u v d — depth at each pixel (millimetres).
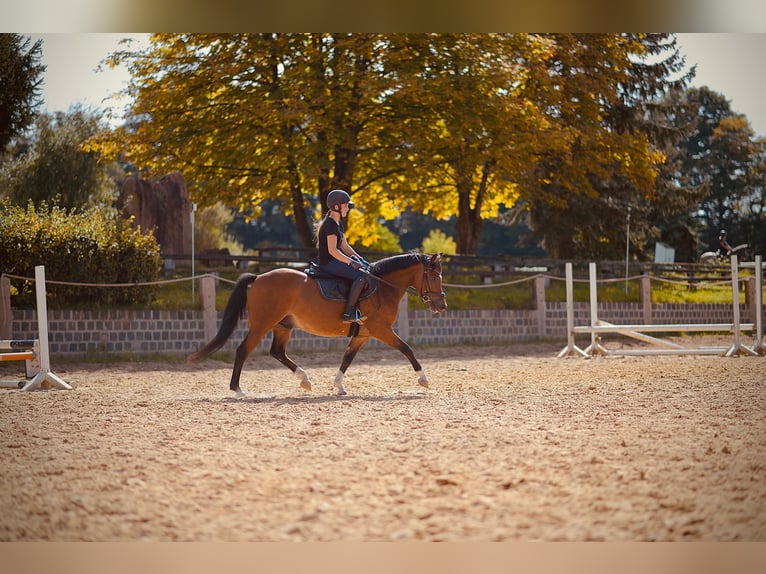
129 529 4305
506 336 21719
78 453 6273
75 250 17000
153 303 18234
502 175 25125
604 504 4555
